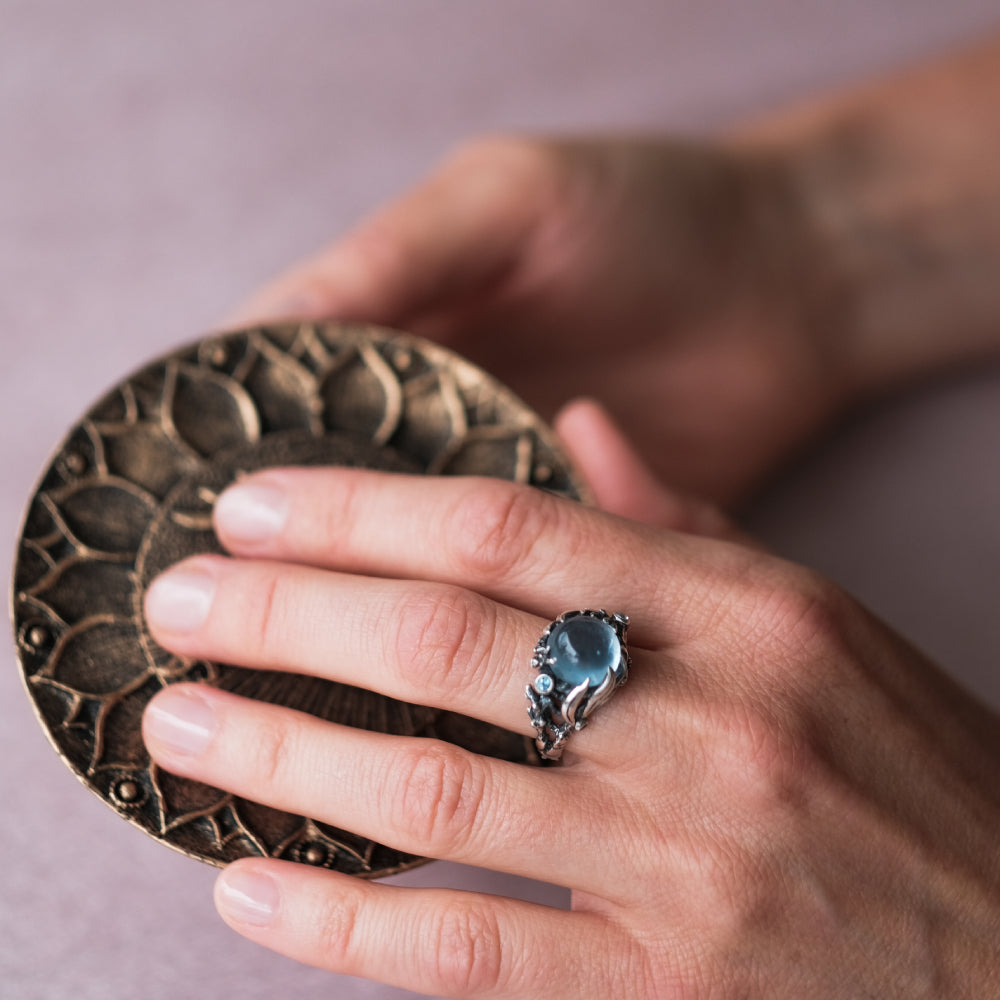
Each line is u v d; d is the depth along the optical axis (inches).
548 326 16.4
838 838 11.2
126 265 17.0
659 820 11.1
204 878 13.9
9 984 13.4
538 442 12.6
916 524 17.4
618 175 15.8
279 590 11.4
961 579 17.1
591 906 11.3
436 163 18.6
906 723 11.7
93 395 16.3
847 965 11.2
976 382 18.5
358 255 14.4
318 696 11.6
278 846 11.3
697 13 20.1
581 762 11.3
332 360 12.6
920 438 18.2
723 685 11.3
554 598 11.5
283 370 12.5
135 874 13.9
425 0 19.3
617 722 11.1
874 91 18.2
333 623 11.3
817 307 17.3
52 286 16.8
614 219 15.7
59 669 11.3
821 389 17.5
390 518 11.6
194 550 11.9
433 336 15.9
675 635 11.5
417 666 11.2
